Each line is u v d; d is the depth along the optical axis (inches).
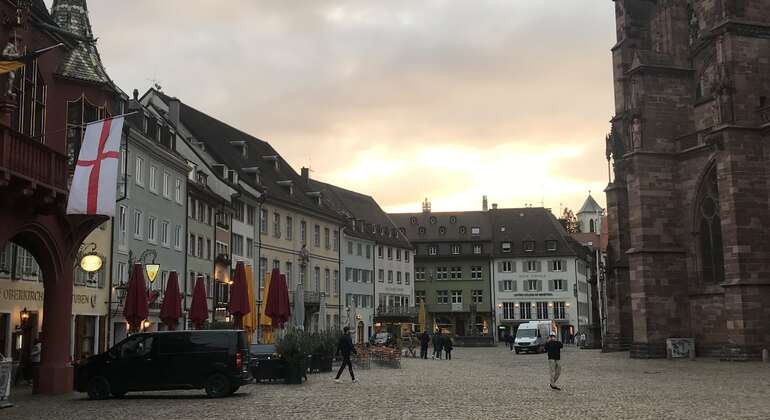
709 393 865.5
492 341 3356.3
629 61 2177.7
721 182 1599.4
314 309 2888.8
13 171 717.9
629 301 2214.6
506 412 692.1
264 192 2524.6
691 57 1868.8
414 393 915.4
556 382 1043.3
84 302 1449.3
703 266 1776.6
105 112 1032.2
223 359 871.1
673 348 1726.1
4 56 779.4
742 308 1534.2
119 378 864.3
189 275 1980.8
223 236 2242.9
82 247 1430.9
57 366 935.0
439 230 4569.4
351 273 3412.9
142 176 1707.7
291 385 1064.8
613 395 858.8
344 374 1346.0
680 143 1831.9
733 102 1599.4
